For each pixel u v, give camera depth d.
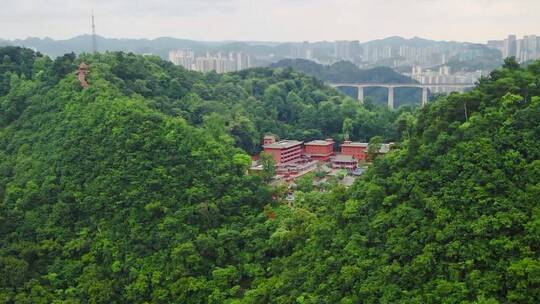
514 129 113.31
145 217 147.62
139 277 136.12
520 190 104.06
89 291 133.62
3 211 152.50
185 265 137.38
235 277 135.88
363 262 110.50
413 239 107.31
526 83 125.69
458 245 100.69
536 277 91.75
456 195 107.94
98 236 146.50
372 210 119.38
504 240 98.62
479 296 93.31
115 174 154.75
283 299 118.44
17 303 130.62
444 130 122.81
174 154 160.88
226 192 157.00
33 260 143.62
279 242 136.12
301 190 180.12
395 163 124.94
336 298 109.81
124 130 164.12
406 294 100.81
